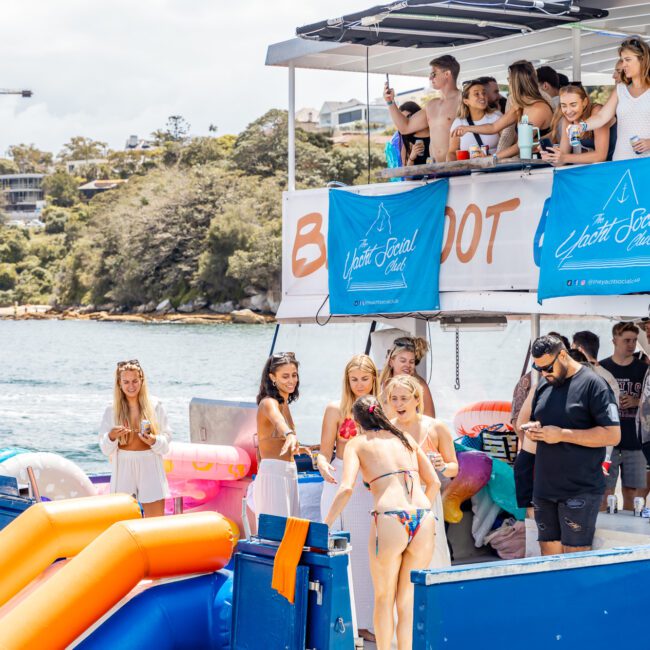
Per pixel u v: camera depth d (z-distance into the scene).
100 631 5.79
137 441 8.41
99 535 6.16
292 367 8.03
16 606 5.91
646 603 5.48
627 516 7.77
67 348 69.81
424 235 8.82
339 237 9.54
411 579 4.89
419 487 6.47
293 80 10.85
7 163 160.50
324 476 7.06
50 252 109.00
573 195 7.70
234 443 10.19
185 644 5.94
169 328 85.62
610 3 8.56
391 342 10.02
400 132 10.24
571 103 7.89
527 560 5.14
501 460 8.81
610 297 7.58
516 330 14.34
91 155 159.38
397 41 9.46
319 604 5.28
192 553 6.00
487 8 8.20
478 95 8.85
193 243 90.81
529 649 5.11
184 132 128.38
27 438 33.47
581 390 6.75
